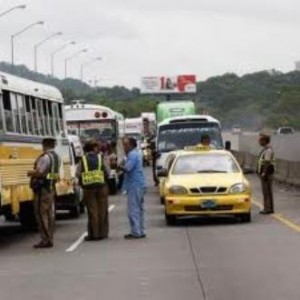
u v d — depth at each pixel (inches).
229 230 1067.3
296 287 647.8
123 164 1026.7
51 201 964.6
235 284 666.2
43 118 1182.9
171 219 1142.3
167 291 640.4
